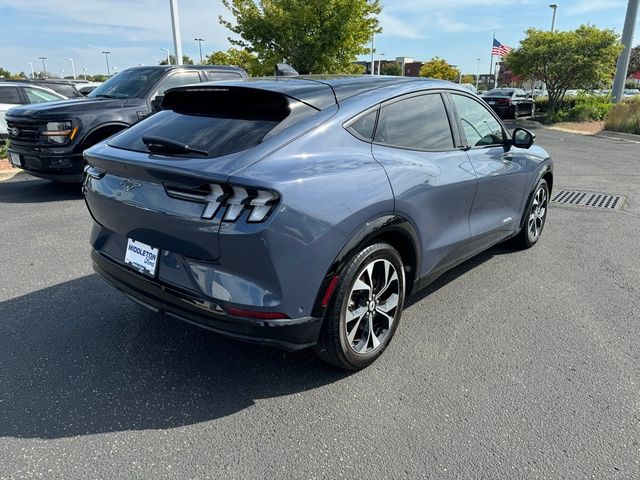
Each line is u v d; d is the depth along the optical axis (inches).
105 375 112.9
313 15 635.5
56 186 316.2
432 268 131.5
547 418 99.1
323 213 93.7
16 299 150.5
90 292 156.2
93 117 267.1
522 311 147.3
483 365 118.1
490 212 157.6
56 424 96.1
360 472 85.0
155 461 87.1
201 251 93.3
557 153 508.7
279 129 99.3
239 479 83.4
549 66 881.5
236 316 92.0
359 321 109.5
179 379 111.9
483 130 155.7
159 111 127.1
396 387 109.3
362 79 126.8
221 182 88.0
